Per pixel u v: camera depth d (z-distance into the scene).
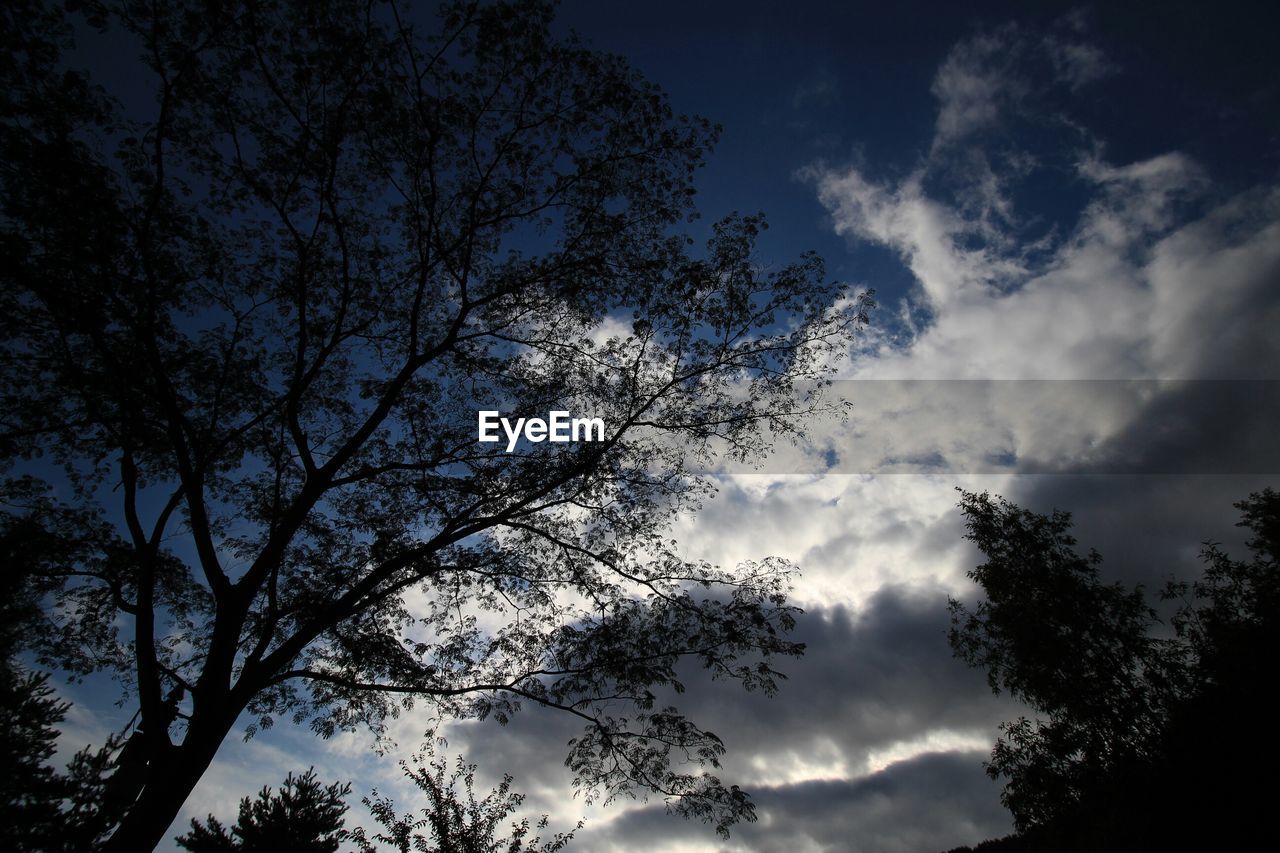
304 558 13.88
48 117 9.52
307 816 25.44
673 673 11.88
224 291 13.20
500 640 13.45
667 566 13.15
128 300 11.72
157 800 8.12
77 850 8.38
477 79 12.09
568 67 12.09
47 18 9.09
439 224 13.41
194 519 10.91
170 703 9.75
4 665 11.70
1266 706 12.03
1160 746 13.27
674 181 13.11
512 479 13.15
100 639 13.05
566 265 13.45
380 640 12.31
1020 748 15.73
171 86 10.52
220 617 9.99
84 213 10.20
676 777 11.51
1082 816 14.04
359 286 13.71
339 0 10.91
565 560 13.99
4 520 11.27
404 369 13.01
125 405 11.47
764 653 11.95
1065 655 15.55
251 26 10.45
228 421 13.77
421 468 12.80
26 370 11.77
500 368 14.35
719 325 13.45
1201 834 11.49
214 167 11.66
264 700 12.68
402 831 17.44
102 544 11.98
